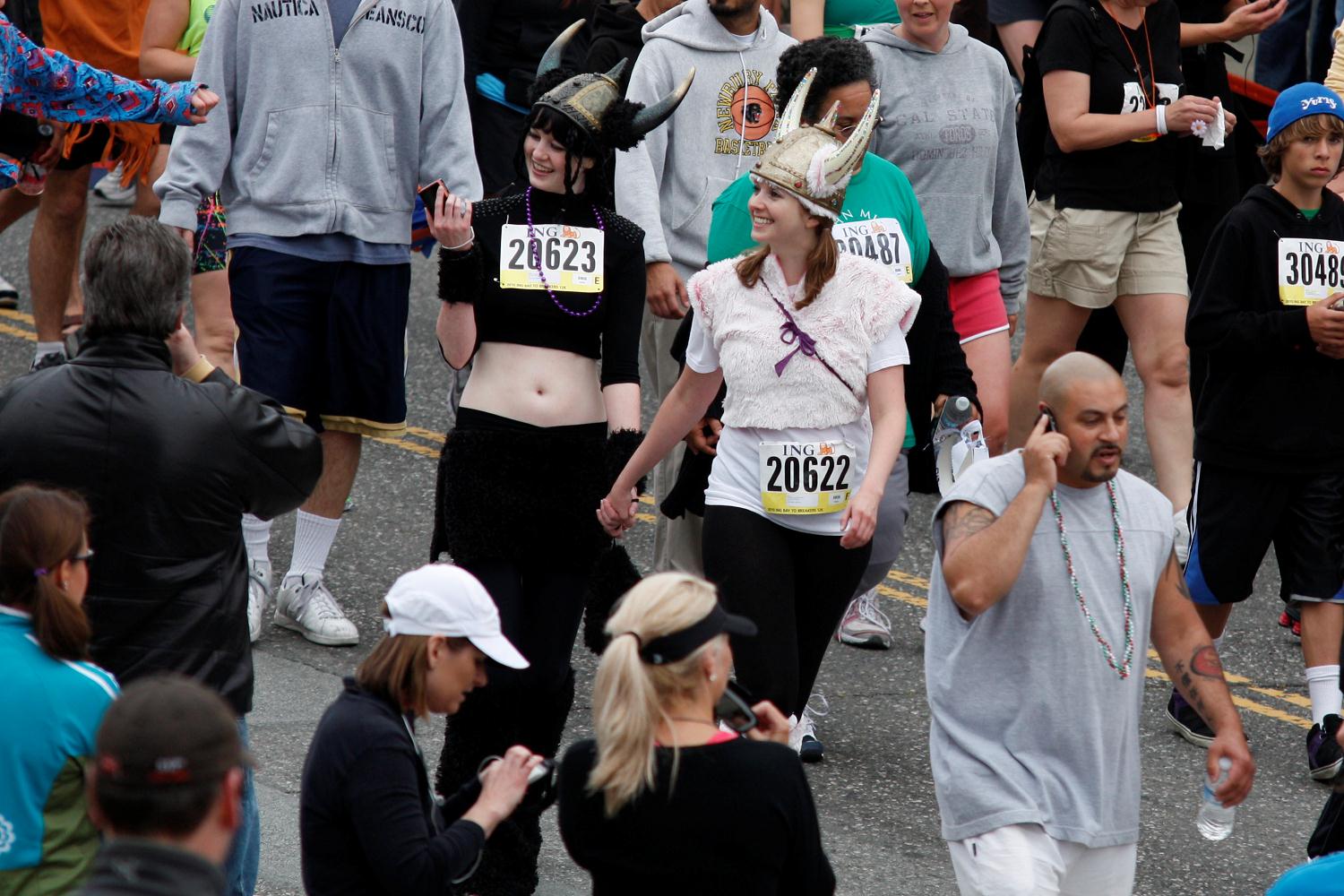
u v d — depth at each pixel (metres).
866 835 21.17
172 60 29.95
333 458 26.00
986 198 27.38
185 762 9.39
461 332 19.61
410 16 25.50
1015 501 15.56
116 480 14.70
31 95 20.30
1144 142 29.27
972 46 27.42
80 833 12.87
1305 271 23.73
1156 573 16.09
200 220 30.36
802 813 12.84
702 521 25.42
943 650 16.19
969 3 35.91
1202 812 16.64
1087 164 29.42
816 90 22.41
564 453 19.62
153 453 14.77
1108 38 28.95
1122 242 29.56
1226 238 23.88
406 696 13.54
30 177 28.42
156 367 15.02
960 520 15.94
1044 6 37.66
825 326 19.62
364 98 25.34
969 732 15.91
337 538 30.00
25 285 43.28
